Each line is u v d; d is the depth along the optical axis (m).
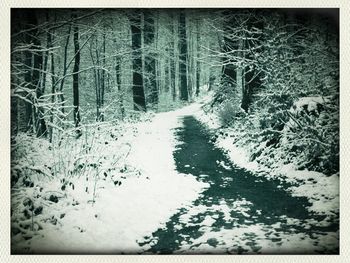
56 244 6.59
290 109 10.54
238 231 6.91
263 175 9.87
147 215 7.64
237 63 13.14
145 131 15.71
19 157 8.63
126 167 10.08
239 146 12.26
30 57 11.64
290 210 7.68
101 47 19.34
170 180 9.68
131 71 22.25
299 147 10.02
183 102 28.95
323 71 10.64
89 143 11.43
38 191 7.75
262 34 13.13
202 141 14.17
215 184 9.45
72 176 8.92
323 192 8.26
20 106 12.72
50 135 10.95
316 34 11.66
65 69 12.88
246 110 14.44
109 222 7.28
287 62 11.43
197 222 7.34
